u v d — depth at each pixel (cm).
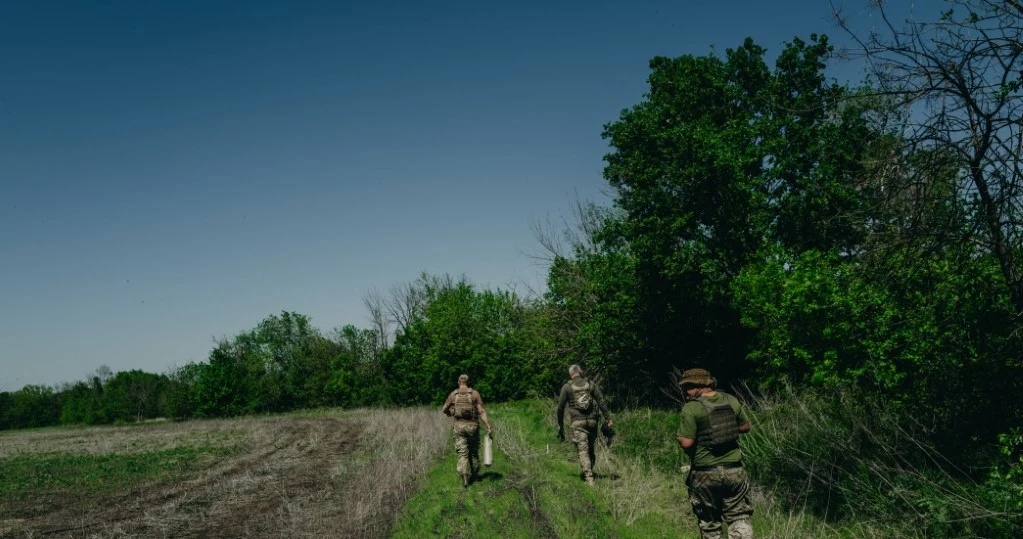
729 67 2377
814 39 2070
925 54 669
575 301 2725
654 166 2298
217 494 1149
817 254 971
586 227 3011
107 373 9669
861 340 809
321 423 3347
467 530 718
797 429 973
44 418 9300
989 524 608
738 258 2191
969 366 757
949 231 700
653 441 1316
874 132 749
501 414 2517
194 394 5844
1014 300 701
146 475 1548
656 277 2378
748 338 2223
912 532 668
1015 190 638
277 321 7744
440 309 4450
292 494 1091
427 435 1662
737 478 560
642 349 2486
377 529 775
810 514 782
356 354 6600
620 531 702
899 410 833
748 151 1962
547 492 862
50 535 891
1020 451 651
